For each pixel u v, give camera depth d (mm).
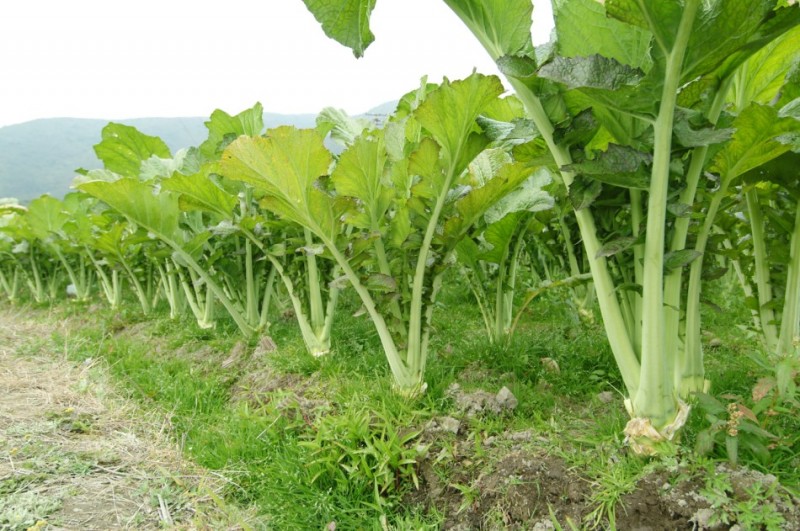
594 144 2363
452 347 3482
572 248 3816
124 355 4359
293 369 3336
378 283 2523
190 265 4262
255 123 4434
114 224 5520
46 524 2062
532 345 3189
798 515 1490
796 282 2512
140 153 5684
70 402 3418
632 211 1927
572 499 1766
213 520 2133
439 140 2307
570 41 1901
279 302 5117
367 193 2520
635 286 1878
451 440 2250
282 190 2381
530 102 1894
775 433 1809
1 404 3355
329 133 4016
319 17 1936
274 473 2322
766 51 2164
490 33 1929
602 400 2537
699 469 1670
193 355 4289
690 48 1529
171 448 2785
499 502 1874
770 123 1745
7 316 7992
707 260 2291
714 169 2078
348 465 2223
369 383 2881
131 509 2207
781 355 2535
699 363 2107
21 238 8148
